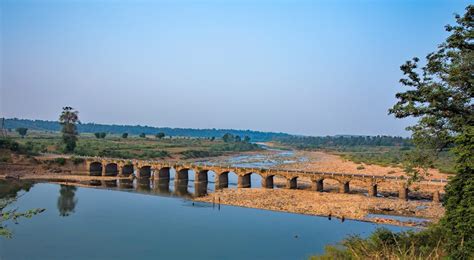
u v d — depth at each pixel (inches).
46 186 3472.0
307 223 2209.6
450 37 951.6
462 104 968.9
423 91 980.6
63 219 2246.6
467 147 911.0
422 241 963.3
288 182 3275.1
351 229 2073.1
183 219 2300.7
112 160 4350.4
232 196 2979.8
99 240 1860.2
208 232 2028.8
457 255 784.3
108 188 3476.9
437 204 2608.3
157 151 6501.0
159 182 3941.9
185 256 1653.5
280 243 1846.7
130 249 1724.9
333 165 5354.3
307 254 1673.2
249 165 5516.7
